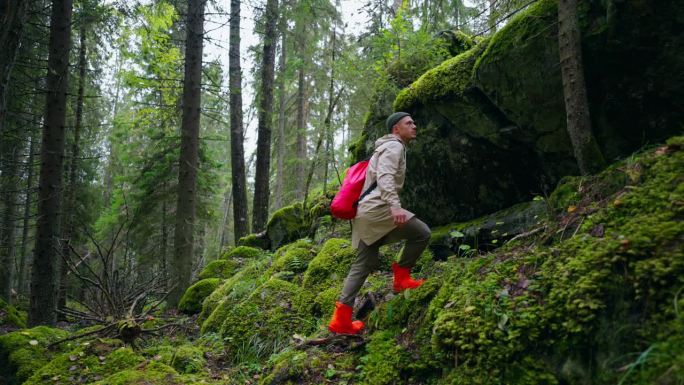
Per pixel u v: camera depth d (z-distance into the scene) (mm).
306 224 8164
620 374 1816
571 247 2463
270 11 11469
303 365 3311
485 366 2305
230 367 4141
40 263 6625
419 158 5156
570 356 2074
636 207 2348
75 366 4145
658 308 1831
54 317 6695
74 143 11734
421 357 2766
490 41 4043
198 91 8125
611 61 3326
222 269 8141
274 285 5074
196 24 8188
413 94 5051
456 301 2779
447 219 5062
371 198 3213
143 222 12531
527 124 3938
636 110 3303
